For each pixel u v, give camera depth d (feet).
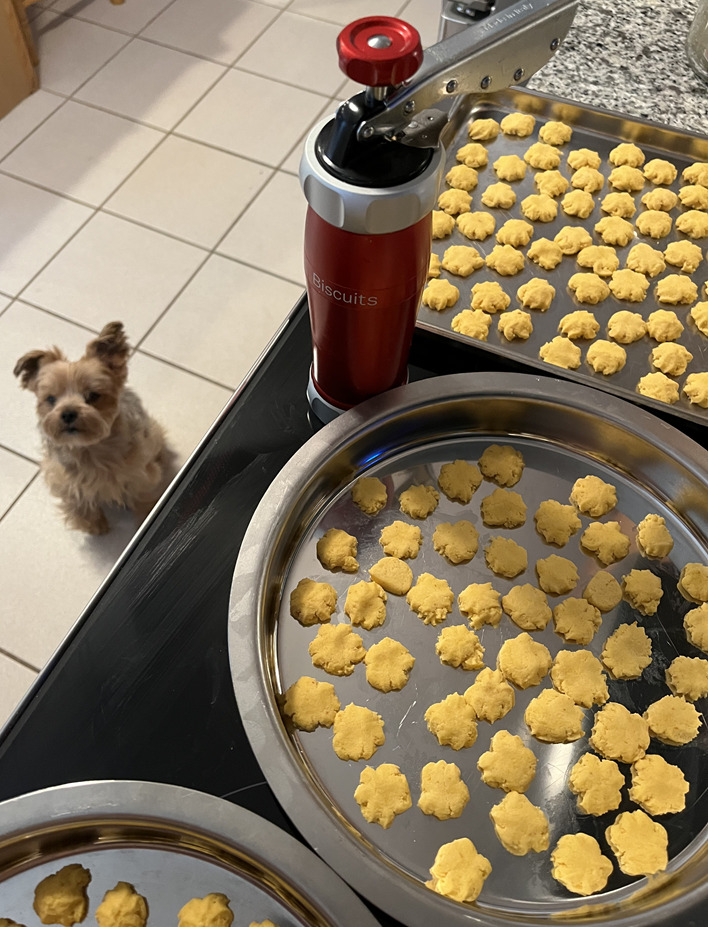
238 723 1.75
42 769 1.69
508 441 2.22
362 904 1.46
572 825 1.66
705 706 1.81
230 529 2.01
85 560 5.30
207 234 6.68
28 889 1.57
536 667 1.84
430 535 2.05
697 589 1.94
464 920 1.44
